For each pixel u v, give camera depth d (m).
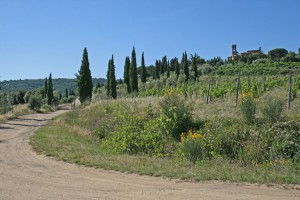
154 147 15.23
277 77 35.53
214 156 12.84
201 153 12.60
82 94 53.16
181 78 55.56
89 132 21.20
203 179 8.83
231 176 8.98
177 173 9.52
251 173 9.48
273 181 8.43
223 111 18.41
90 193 7.74
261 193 7.44
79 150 14.52
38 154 13.69
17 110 48.22
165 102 17.52
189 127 16.28
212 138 14.21
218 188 7.94
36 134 21.33
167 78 62.53
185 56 65.44
